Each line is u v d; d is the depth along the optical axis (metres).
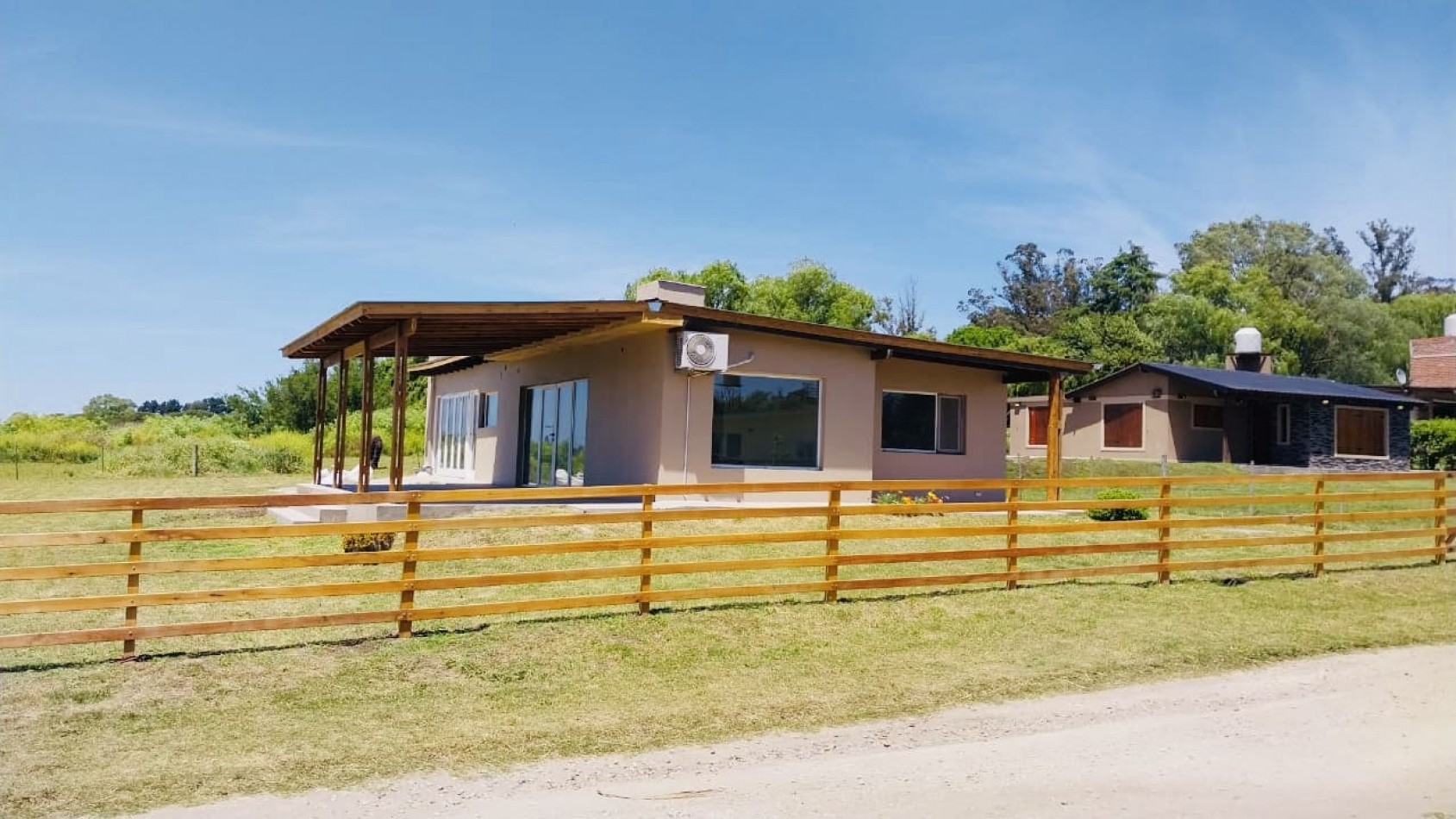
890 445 17.61
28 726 5.93
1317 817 4.96
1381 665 8.41
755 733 6.26
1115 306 54.06
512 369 21.11
